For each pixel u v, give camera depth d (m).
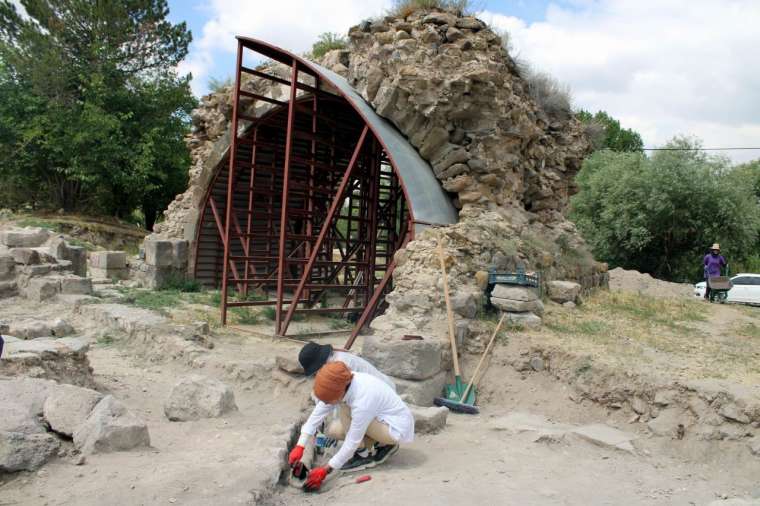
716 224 31.52
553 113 14.94
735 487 4.93
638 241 32.31
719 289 16.11
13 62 29.22
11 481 3.87
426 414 5.84
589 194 36.19
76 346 6.87
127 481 3.92
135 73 32.62
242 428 5.70
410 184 10.88
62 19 30.20
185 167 34.00
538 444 5.67
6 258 14.02
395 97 11.73
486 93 11.41
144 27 31.66
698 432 5.85
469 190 11.56
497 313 8.89
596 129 16.05
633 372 6.72
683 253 33.22
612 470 5.10
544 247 11.68
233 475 4.08
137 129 31.59
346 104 14.11
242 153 17.84
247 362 8.41
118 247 29.19
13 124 28.98
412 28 12.22
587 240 34.91
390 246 16.25
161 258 18.20
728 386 6.08
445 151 11.67
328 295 18.28
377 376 4.89
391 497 3.98
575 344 7.83
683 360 7.41
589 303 11.24
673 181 31.66
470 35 12.12
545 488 4.36
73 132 28.45
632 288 21.69
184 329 9.99
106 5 29.66
